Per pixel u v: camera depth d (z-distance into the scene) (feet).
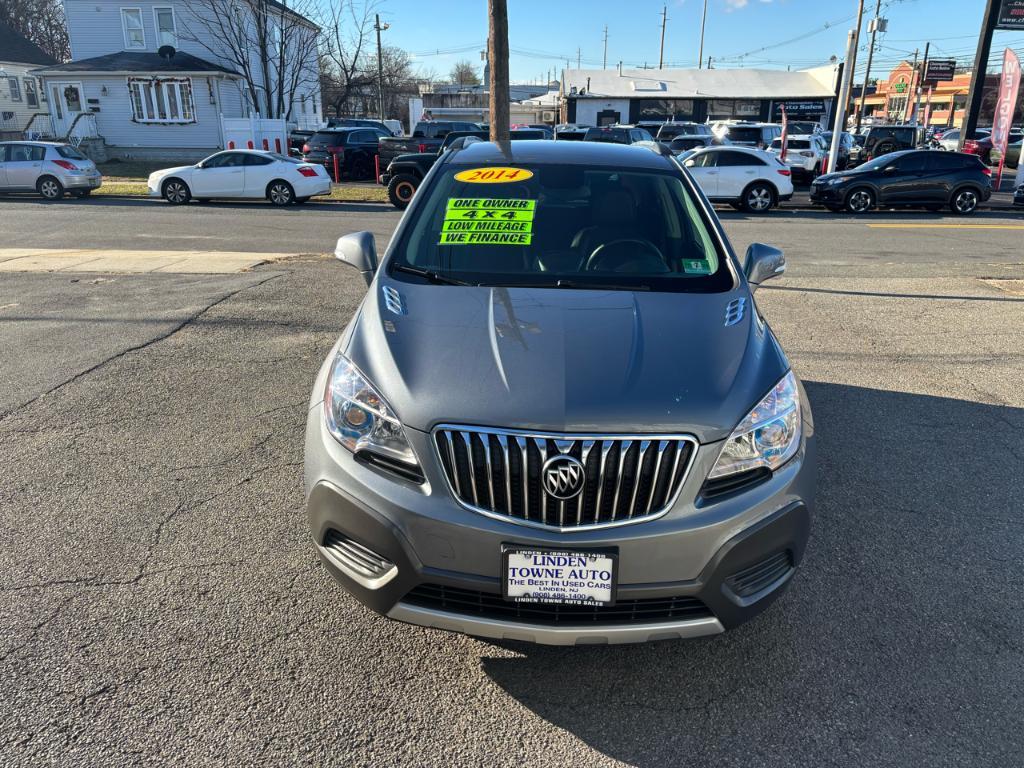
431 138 77.25
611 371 7.72
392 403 7.54
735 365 8.13
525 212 11.27
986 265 34.09
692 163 59.98
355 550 7.66
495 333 8.41
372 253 11.28
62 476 12.37
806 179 84.17
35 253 34.12
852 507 11.94
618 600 7.17
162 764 6.91
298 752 7.11
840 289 28.25
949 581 10.01
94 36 104.01
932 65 180.55
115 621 8.83
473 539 7.07
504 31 25.00
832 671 8.33
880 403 16.49
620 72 158.10
